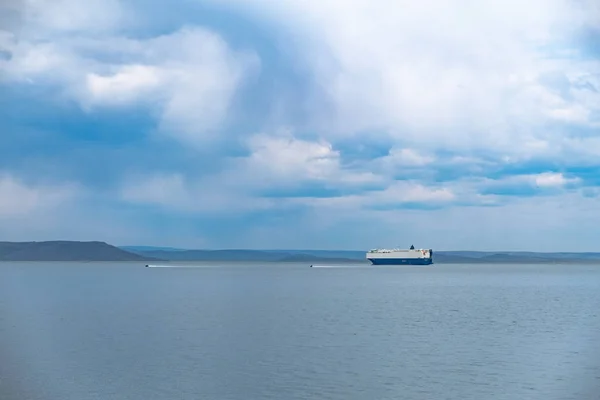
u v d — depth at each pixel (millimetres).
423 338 82125
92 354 69000
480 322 101500
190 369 61344
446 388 54312
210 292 186125
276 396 51750
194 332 87062
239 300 151250
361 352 70938
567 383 56062
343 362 65062
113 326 93750
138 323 97812
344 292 187375
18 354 68875
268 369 61375
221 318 106375
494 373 59906
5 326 93812
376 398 51219
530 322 101625
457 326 95750
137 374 59219
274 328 91688
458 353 70562
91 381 56625
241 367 62344
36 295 168875
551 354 70062
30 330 89000
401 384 55656
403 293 182875
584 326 95938
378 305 136500
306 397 51469
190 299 154125
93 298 157375
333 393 52719
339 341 79312
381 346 75188
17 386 54875
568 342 79188
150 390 53656
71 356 67688
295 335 84250
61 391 53250
